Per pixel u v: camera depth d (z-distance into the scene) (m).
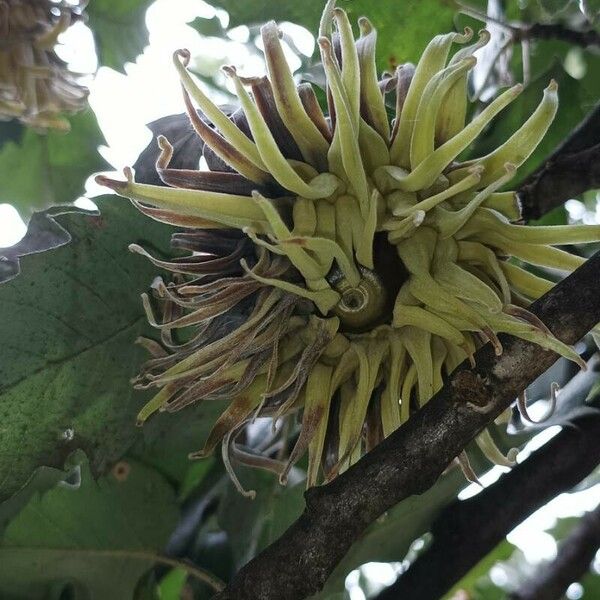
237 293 0.08
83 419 0.09
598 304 0.08
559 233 0.08
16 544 0.10
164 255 0.10
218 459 0.11
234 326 0.08
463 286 0.08
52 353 0.09
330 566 0.08
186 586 0.11
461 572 0.10
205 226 0.08
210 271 0.08
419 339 0.08
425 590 0.10
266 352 0.08
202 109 0.08
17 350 0.09
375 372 0.08
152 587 0.11
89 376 0.09
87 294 0.09
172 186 0.08
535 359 0.08
